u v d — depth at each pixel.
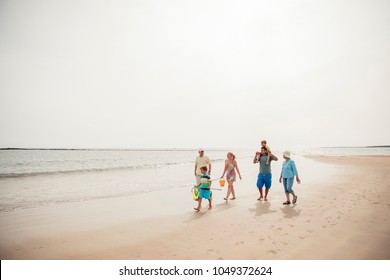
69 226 5.94
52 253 4.43
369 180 11.98
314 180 12.51
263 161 7.91
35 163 39.66
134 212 7.23
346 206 6.88
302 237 4.67
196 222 6.02
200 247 4.49
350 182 11.55
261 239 4.68
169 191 10.90
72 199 9.32
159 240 4.93
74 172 21.06
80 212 7.29
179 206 7.95
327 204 7.21
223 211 6.92
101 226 5.92
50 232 5.52
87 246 4.71
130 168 26.05
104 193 10.65
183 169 24.58
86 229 5.70
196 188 7.76
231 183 8.31
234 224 5.68
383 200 7.49
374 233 4.75
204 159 7.75
